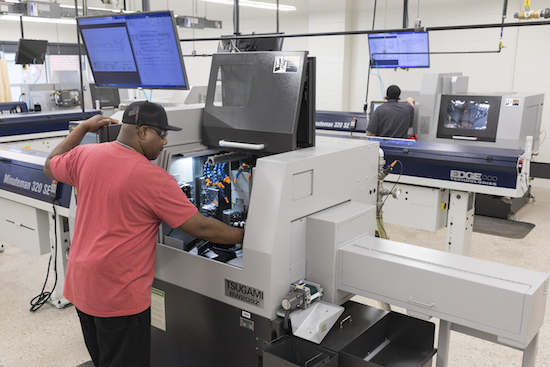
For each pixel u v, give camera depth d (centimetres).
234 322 188
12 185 305
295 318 173
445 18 717
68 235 301
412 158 349
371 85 813
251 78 203
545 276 156
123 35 208
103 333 170
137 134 166
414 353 179
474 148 341
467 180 330
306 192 184
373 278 177
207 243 199
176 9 934
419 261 171
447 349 178
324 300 191
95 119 200
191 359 208
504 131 417
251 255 175
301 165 177
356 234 197
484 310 152
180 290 204
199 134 222
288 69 193
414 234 465
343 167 204
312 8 827
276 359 159
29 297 324
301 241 187
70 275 171
